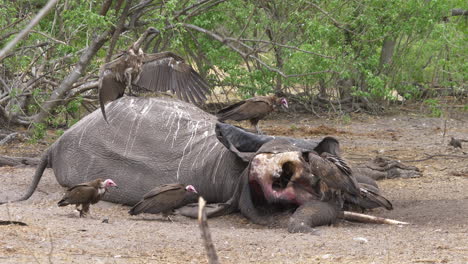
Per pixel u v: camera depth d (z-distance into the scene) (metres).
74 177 25.91
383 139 44.19
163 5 41.00
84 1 36.41
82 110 49.47
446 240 18.22
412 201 25.23
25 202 25.34
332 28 46.78
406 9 51.50
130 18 43.75
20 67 40.22
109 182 21.95
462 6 59.16
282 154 21.81
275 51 49.16
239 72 48.22
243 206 22.56
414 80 62.81
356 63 48.53
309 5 47.19
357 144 41.69
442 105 57.28
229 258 16.17
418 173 30.86
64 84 37.78
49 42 38.72
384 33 51.09
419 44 59.34
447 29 52.25
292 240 18.45
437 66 59.22
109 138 25.62
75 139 26.16
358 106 57.06
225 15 48.34
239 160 23.77
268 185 21.75
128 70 22.56
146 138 25.23
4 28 35.22
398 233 19.55
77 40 41.38
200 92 23.97
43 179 29.52
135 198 24.86
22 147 39.44
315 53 40.81
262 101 26.42
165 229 19.98
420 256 16.14
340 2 49.03
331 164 20.83
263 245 17.77
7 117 43.28
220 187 24.05
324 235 19.25
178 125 25.42
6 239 16.98
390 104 60.03
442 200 25.03
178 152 24.81
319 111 57.34
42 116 39.97
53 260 14.96
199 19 47.41
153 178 24.70
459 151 38.41
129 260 15.59
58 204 21.44
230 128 23.89
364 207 22.47
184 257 16.17
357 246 17.53
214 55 49.19
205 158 24.44
